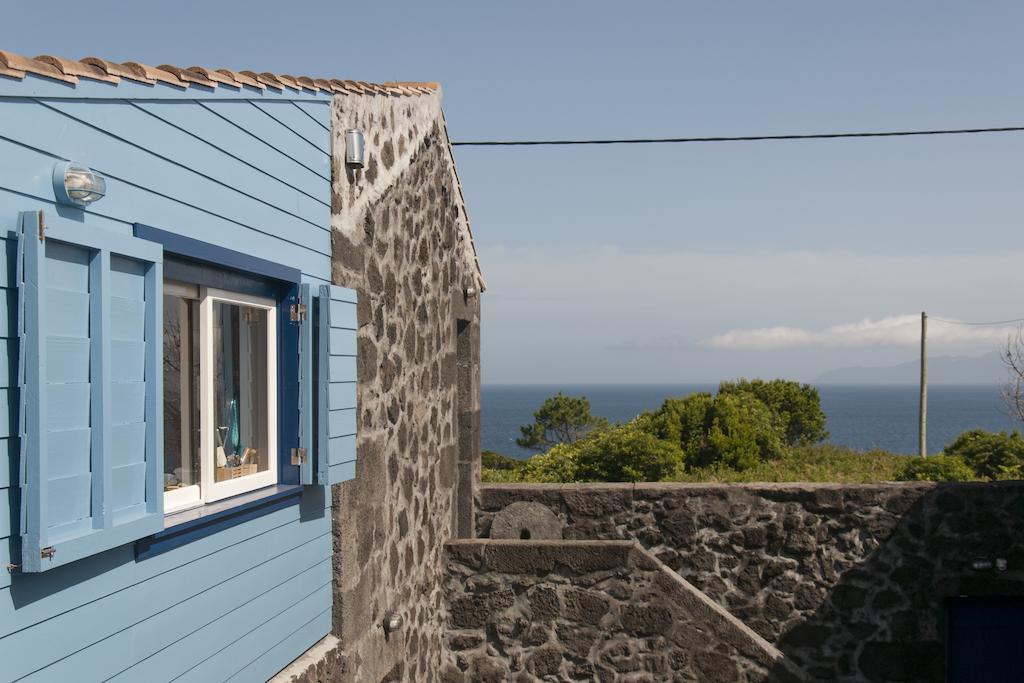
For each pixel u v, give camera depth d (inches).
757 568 350.3
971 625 339.9
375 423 240.1
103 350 127.1
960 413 6594.5
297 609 197.2
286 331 196.1
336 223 215.5
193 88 154.6
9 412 115.0
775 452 752.3
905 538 341.7
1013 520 335.6
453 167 335.9
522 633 300.4
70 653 125.3
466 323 372.2
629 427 760.3
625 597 293.6
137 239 135.3
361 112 233.6
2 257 113.5
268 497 180.5
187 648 154.8
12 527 115.0
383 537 245.4
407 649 265.7
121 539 130.5
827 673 344.2
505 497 370.3
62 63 123.6
